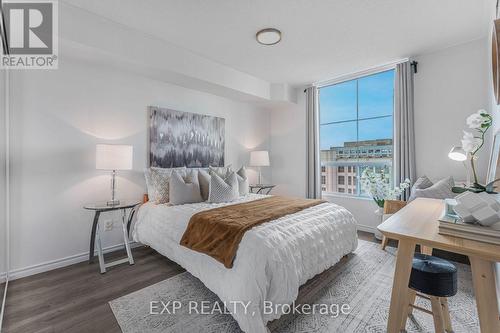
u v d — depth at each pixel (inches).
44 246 95.7
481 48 111.0
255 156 176.9
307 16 93.3
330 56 129.0
